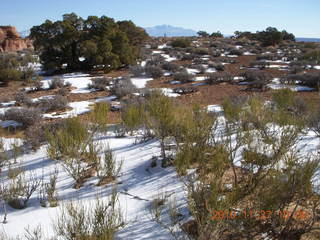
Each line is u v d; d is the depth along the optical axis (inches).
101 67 1160.8
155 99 234.4
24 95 659.4
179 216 145.4
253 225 123.1
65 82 874.1
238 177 172.9
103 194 185.6
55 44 1100.5
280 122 187.3
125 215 153.3
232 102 398.0
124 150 274.7
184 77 866.1
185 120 207.5
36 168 251.3
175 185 183.5
